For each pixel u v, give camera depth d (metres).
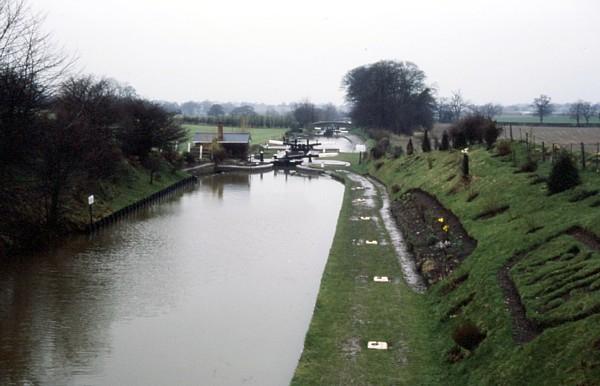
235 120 196.00
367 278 31.16
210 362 22.42
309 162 104.06
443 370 20.11
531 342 18.50
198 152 98.38
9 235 38.09
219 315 27.39
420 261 33.41
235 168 93.31
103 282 32.03
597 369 15.80
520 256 26.58
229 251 39.53
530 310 20.80
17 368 21.66
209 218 51.72
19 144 38.06
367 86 170.88
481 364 19.28
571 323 18.47
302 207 58.88
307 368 20.42
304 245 41.75
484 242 30.39
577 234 26.12
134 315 27.23
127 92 160.00
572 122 155.38
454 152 60.16
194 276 33.50
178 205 59.06
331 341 22.72
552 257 24.70
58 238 41.84
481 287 24.81
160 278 33.00
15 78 39.00
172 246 40.62
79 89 70.81
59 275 33.19
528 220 29.77
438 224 39.00
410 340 22.83
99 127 55.94
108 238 42.78
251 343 24.23
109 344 23.95
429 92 167.50
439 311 25.33
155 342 24.22
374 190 69.19
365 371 20.19
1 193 37.97
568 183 32.50
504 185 38.62
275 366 22.11
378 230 44.22
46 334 24.83
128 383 20.66
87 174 51.16
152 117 73.25
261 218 52.16
